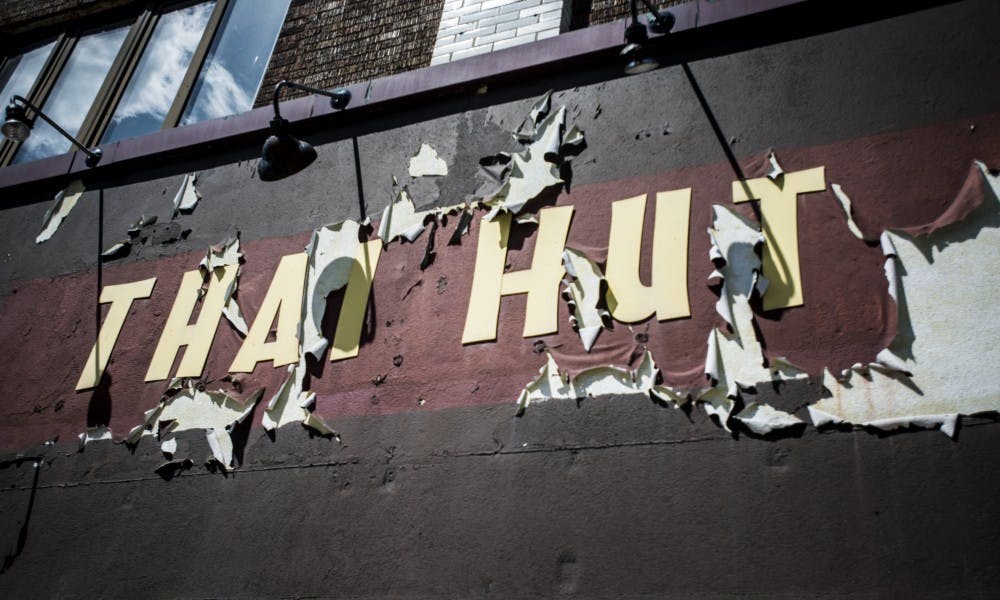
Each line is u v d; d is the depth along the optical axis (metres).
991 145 4.80
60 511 6.30
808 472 4.40
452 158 6.38
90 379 6.81
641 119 5.84
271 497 5.65
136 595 5.70
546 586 4.64
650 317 5.15
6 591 6.12
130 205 7.61
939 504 4.10
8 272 7.82
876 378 4.49
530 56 6.41
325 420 5.75
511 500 4.95
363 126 6.93
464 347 5.59
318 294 6.29
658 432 4.80
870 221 4.89
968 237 4.63
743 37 5.81
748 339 4.85
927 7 5.37
